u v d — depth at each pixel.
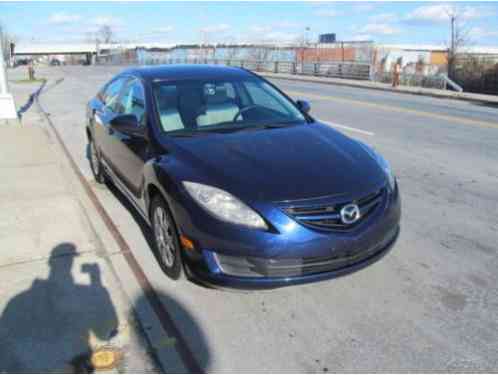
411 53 31.62
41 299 3.17
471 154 7.24
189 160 3.21
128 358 2.62
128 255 3.85
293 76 27.98
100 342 2.74
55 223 4.52
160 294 3.26
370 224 2.96
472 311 3.05
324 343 2.76
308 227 2.78
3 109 10.88
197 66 4.83
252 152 3.30
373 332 2.85
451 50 27.95
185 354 2.67
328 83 23.22
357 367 2.56
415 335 2.81
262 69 33.91
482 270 3.58
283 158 3.22
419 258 3.77
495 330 2.85
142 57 59.41
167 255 3.44
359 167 3.21
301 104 4.62
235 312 3.06
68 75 35.28
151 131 3.74
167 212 3.26
